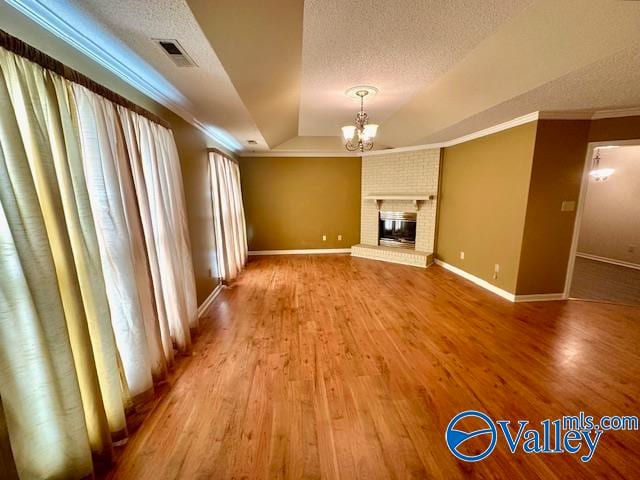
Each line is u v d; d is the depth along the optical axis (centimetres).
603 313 309
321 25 165
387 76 240
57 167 122
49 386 112
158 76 197
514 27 172
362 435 156
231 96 238
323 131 494
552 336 260
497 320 294
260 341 259
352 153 598
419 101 310
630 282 419
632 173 504
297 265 532
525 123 315
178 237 249
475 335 263
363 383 199
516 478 132
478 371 210
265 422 166
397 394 188
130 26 135
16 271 100
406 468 137
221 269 407
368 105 323
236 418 169
